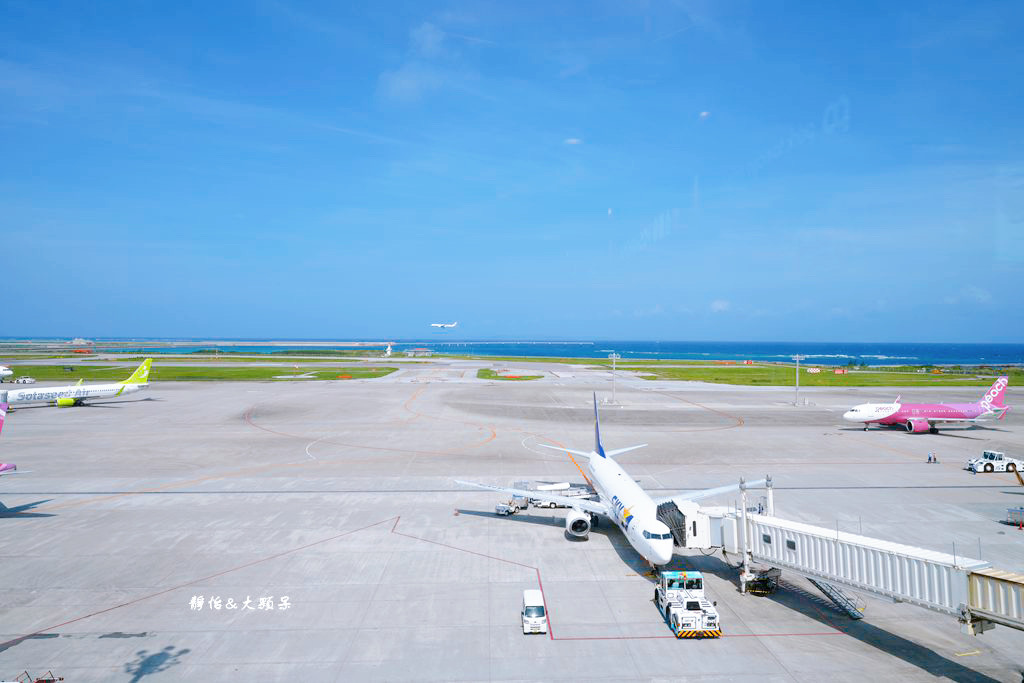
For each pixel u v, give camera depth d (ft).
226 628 82.33
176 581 97.86
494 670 72.08
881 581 79.30
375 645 77.97
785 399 354.54
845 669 72.49
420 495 149.28
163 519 129.90
